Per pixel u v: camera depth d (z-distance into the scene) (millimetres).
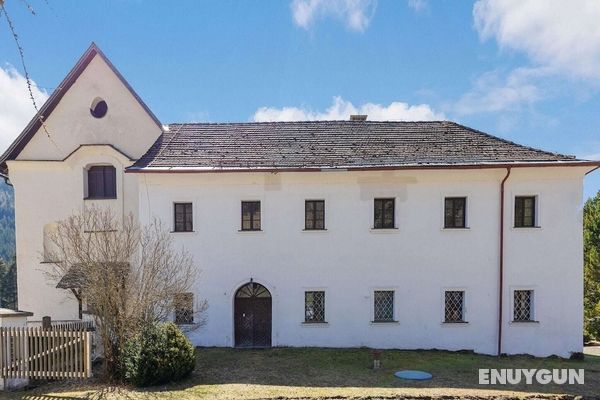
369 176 15391
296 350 14867
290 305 15406
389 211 15656
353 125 19047
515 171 15203
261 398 10320
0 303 54938
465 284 15328
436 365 13414
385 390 11016
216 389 10906
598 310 28078
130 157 17578
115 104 17812
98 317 11781
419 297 15352
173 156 16125
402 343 15328
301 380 11750
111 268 11633
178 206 15656
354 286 15414
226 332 15336
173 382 11406
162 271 13047
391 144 17141
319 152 16484
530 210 15516
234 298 15531
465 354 14984
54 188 17500
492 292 15297
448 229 15367
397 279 15398
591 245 33156
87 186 17688
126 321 11531
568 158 15453
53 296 17266
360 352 14711
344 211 15477
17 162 17422
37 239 17438
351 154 16266
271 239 15477
